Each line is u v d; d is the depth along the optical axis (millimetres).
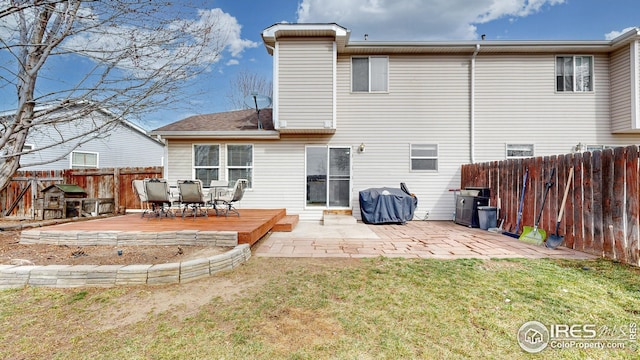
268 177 8883
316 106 8164
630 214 4094
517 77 8828
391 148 8930
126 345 2164
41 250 4258
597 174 4605
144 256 3938
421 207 8898
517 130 8812
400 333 2324
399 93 8930
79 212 8086
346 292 3104
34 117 5281
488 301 2879
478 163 8062
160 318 2568
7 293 3072
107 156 13219
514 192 6598
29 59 5270
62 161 11500
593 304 2805
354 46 8500
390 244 5406
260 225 5309
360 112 8914
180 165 8867
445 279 3467
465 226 7699
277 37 8195
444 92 8914
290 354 2062
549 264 4059
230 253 3926
